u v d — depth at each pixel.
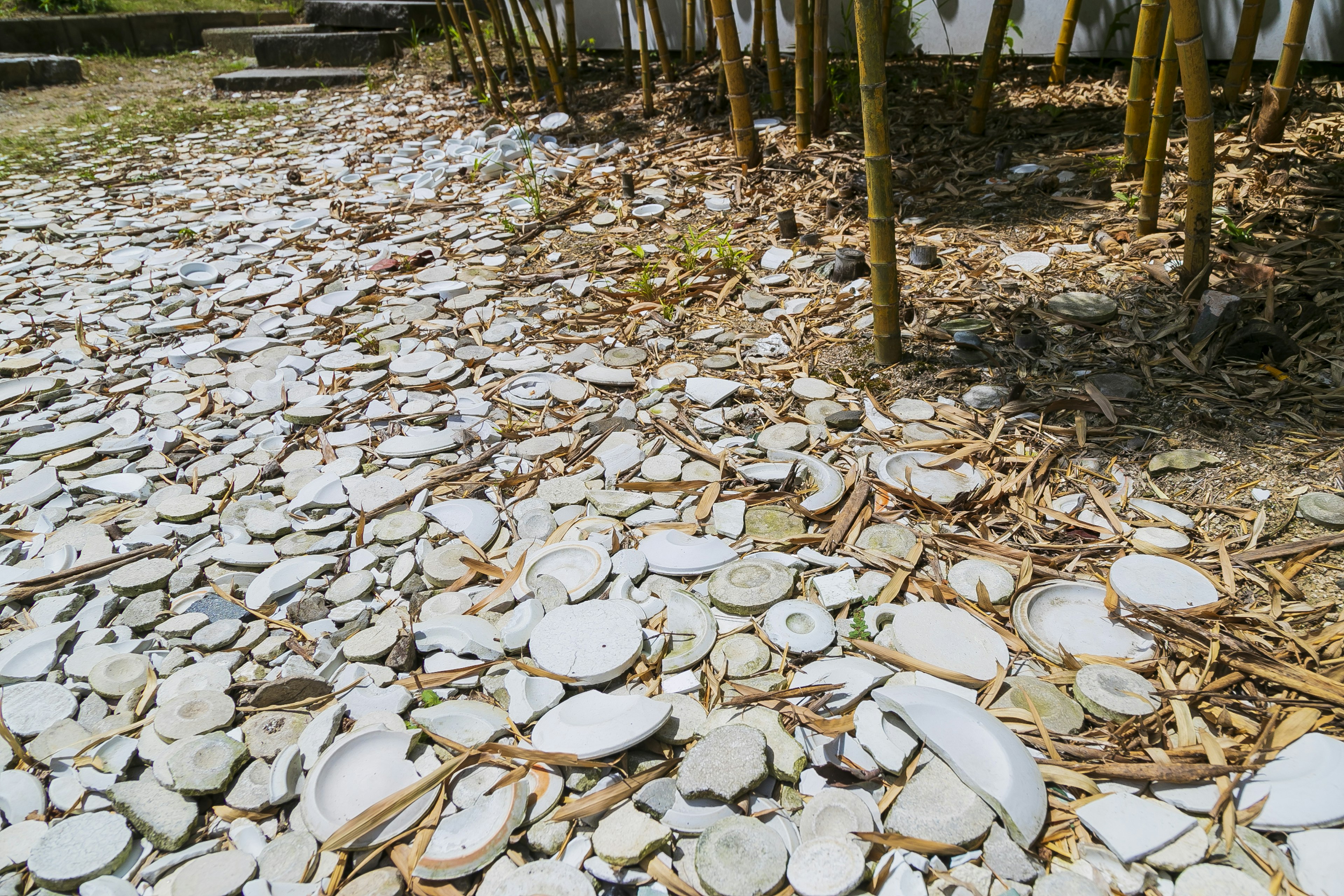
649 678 1.85
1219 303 2.62
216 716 1.80
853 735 1.67
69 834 1.59
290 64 7.81
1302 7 3.44
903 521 2.21
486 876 1.50
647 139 5.14
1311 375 2.50
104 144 6.20
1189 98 2.64
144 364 3.29
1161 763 1.57
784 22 5.78
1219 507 2.12
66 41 8.53
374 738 1.71
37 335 3.54
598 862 1.50
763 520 2.26
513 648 1.92
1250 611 1.84
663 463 2.50
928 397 2.68
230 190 5.16
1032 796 1.50
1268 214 3.28
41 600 2.15
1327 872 1.37
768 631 1.92
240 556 2.27
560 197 4.57
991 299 3.12
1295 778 1.50
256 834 1.60
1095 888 1.39
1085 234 3.43
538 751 1.64
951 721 1.61
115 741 1.77
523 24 5.90
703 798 1.58
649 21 6.36
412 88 6.92
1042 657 1.80
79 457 2.72
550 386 2.93
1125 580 1.93
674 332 3.24
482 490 2.48
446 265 3.95
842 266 3.37
